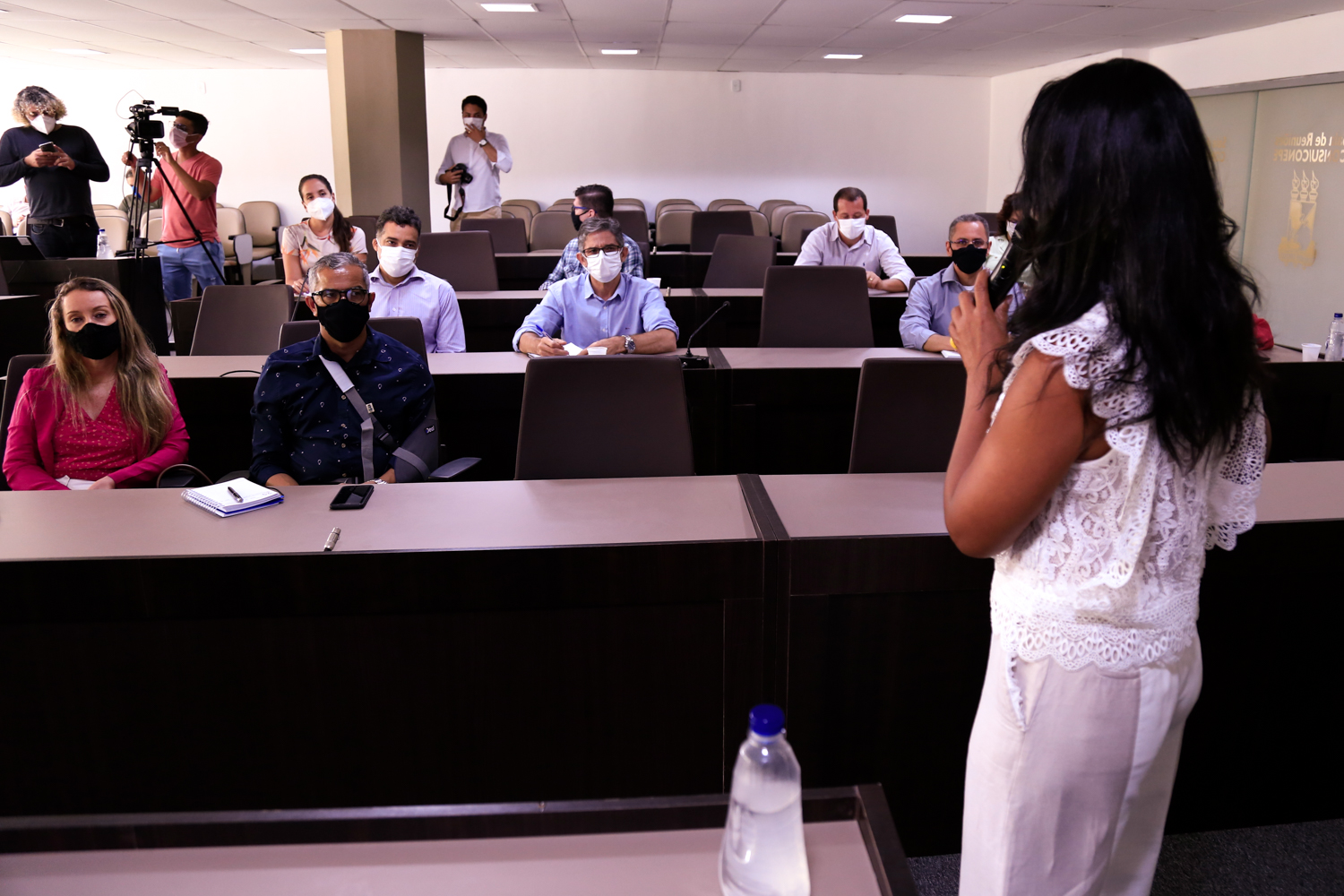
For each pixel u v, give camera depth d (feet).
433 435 8.06
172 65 32.12
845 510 5.65
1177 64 26.30
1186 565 3.02
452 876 2.60
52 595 4.93
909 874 2.53
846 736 5.38
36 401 7.94
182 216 19.01
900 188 36.17
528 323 11.23
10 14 22.22
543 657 5.18
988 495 2.86
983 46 27.07
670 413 7.34
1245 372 2.74
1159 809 3.37
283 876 2.60
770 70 33.88
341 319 7.43
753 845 2.45
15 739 5.15
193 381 9.92
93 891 2.54
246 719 5.18
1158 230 2.59
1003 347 2.89
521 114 34.50
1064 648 2.96
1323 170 21.35
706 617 5.18
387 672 5.16
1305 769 5.65
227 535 5.31
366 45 24.80
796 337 12.32
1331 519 5.20
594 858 2.67
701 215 22.13
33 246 17.76
